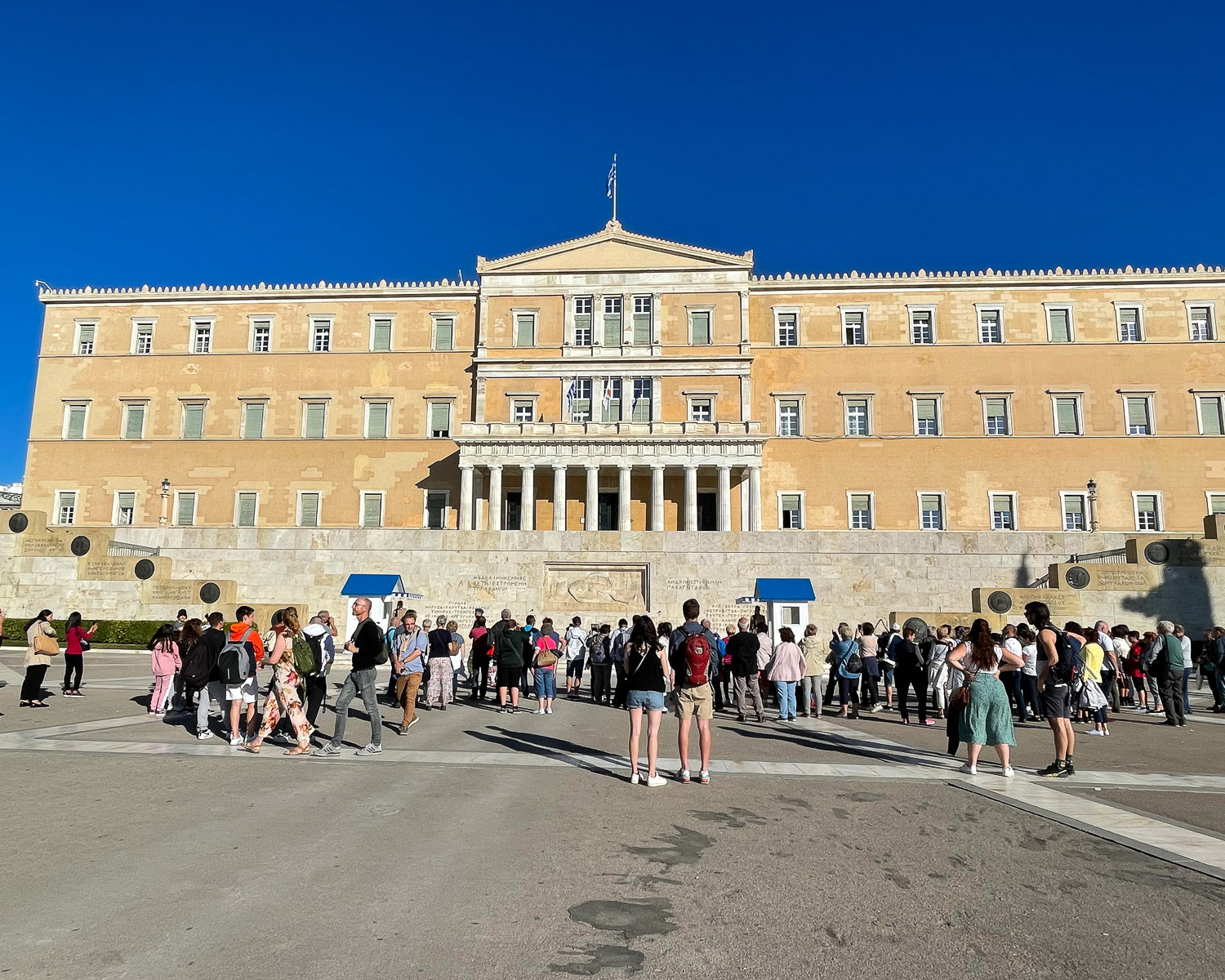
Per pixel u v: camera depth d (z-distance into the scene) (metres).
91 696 23.50
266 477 67.75
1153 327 65.12
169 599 43.97
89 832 9.56
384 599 43.75
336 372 69.00
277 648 15.13
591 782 13.00
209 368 69.56
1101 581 41.16
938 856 9.31
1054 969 6.41
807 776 13.88
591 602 46.00
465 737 17.62
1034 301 66.38
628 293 67.69
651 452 61.06
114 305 71.31
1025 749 17.83
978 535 45.44
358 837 9.56
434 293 69.75
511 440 61.22
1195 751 17.56
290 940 6.62
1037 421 64.62
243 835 9.58
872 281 67.31
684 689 13.30
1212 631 26.34
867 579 45.47
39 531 44.72
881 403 65.94
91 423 69.44
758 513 60.00
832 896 7.95
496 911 7.37
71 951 6.32
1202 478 62.72
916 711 25.36
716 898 7.82
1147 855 9.39
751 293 68.19
